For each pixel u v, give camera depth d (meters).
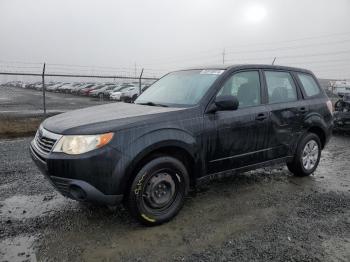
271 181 5.02
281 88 4.84
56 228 3.40
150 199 3.40
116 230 3.37
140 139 3.23
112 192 3.13
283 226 3.48
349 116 8.91
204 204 4.06
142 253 2.94
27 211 3.82
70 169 3.03
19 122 11.80
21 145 7.75
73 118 3.56
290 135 4.79
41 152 3.31
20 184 4.76
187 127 3.59
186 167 3.82
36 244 3.08
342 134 9.55
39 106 21.95
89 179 3.04
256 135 4.28
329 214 3.80
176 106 3.89
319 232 3.35
